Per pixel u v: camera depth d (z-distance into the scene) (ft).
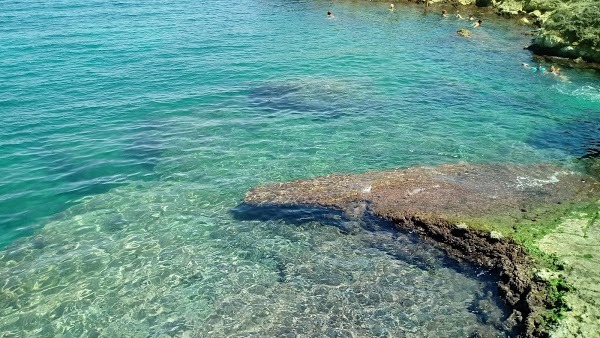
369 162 71.31
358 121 86.69
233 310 44.27
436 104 95.61
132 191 63.46
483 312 42.78
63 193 62.54
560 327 38.19
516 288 43.75
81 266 49.60
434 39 149.79
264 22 165.17
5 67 104.22
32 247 52.44
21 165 68.49
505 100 98.73
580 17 128.26
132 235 54.60
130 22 150.61
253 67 115.96
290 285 46.93
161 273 48.78
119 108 89.25
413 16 185.88
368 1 213.87
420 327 41.78
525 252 47.55
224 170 69.00
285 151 74.79
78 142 76.02
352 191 60.29
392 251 50.98
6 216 57.52
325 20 173.78
